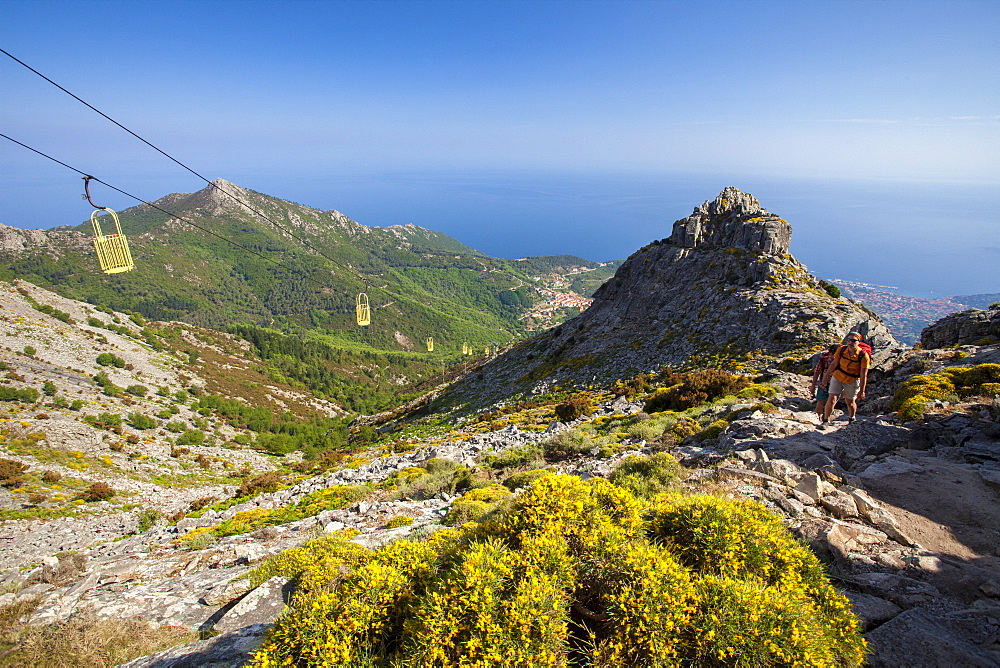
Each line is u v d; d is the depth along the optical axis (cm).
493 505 1066
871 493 773
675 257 5903
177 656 612
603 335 5750
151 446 6119
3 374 6644
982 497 715
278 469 7200
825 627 388
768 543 472
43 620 809
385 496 1744
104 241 1252
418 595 444
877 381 1684
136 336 13062
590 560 439
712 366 3612
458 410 5719
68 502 3541
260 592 773
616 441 1711
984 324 1909
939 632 413
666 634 371
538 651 367
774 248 5050
